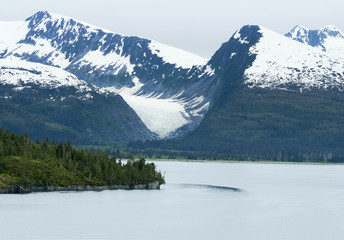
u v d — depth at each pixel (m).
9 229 181.25
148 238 172.88
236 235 179.25
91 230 182.88
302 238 175.62
